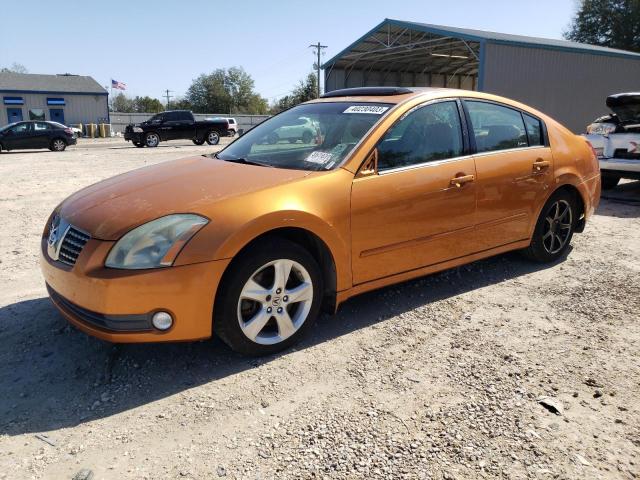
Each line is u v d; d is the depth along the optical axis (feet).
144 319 9.00
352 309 12.73
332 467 7.36
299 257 10.31
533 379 9.59
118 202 10.11
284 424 8.33
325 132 12.49
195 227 9.25
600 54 76.89
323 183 10.69
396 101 12.58
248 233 9.49
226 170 11.51
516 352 10.62
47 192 31.60
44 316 12.32
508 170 13.89
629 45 135.03
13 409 8.72
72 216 10.18
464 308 12.83
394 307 12.85
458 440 7.91
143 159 57.88
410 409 8.70
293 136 12.97
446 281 14.65
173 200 9.82
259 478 7.16
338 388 9.33
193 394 9.16
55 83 152.05
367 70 108.78
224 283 9.55
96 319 9.17
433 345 10.93
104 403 8.91
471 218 13.20
